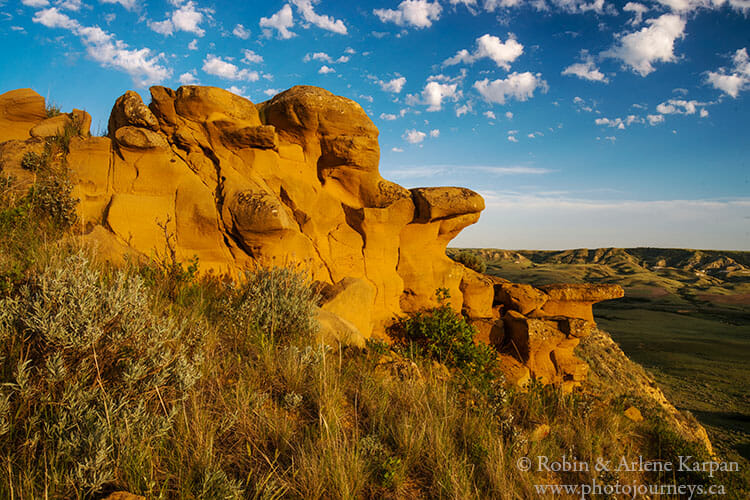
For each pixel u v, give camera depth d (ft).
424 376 17.92
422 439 11.98
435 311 29.04
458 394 16.99
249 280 19.34
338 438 10.93
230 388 12.34
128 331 10.18
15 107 28.25
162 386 10.27
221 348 14.58
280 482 9.25
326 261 28.19
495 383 18.30
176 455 9.12
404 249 31.68
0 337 9.08
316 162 28.86
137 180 23.91
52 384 8.62
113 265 18.02
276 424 11.00
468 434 13.39
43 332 8.84
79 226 21.58
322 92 27.86
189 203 23.65
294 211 26.86
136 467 8.13
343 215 29.48
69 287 10.04
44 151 25.18
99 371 9.25
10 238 18.43
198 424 9.82
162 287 17.93
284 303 17.40
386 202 29.84
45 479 7.05
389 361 18.37
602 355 49.67
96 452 7.75
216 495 8.21
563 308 38.81
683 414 43.21
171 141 25.50
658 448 19.57
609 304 252.01
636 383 46.62
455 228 33.94
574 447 16.02
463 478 10.87
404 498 10.16
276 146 26.40
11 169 23.16
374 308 29.48
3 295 11.37
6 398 7.78
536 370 30.81
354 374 15.75
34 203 20.84
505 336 32.71
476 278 35.70
